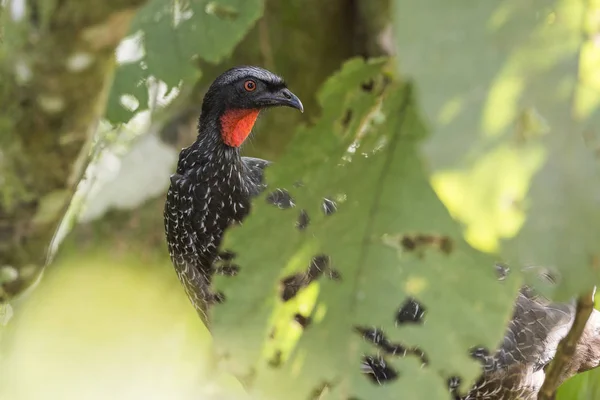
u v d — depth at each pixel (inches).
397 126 189.0
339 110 190.2
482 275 189.9
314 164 190.4
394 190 189.5
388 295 190.7
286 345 191.9
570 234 122.9
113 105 197.5
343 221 190.4
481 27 114.0
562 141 119.2
